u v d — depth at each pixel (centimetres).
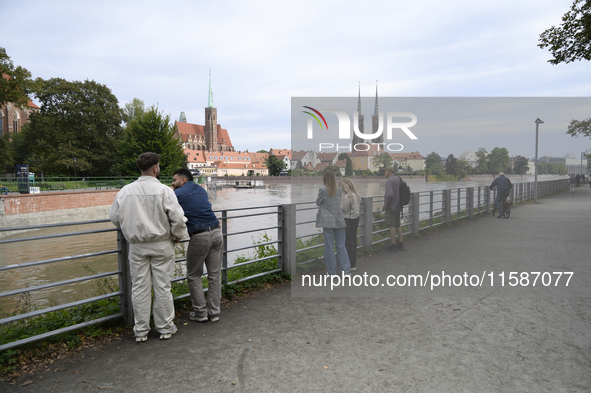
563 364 305
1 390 279
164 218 355
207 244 402
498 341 349
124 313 395
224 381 289
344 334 371
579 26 896
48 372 305
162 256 361
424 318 407
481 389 271
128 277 394
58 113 5097
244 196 6294
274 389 277
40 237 330
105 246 1836
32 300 913
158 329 367
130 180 4328
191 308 452
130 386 284
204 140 17988
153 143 4784
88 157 5128
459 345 342
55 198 2691
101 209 3162
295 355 329
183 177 425
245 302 471
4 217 2322
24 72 3066
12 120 6656
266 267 594
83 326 365
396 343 348
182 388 280
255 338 366
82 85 5266
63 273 1271
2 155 4134
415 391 270
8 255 1673
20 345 332
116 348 348
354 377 291
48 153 4931
